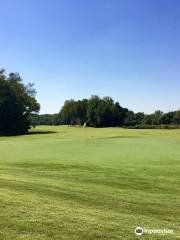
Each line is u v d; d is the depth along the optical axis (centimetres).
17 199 1053
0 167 2112
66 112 16112
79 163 2475
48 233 810
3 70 10688
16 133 9988
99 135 7119
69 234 814
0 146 4031
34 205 1002
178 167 2319
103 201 1154
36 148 3725
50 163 2461
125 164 2447
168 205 1227
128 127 11362
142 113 14712
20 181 1449
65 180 1748
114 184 1711
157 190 1606
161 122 13625
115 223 911
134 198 1318
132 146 3969
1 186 1259
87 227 862
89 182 1734
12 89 10619
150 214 1059
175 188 1669
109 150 3484
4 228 819
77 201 1111
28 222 862
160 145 4112
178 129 9825
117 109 14675
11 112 10162
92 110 14750
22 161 2564
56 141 4925
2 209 941
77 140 5153
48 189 1277
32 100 11025
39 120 18312
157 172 2112
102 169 2205
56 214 936
